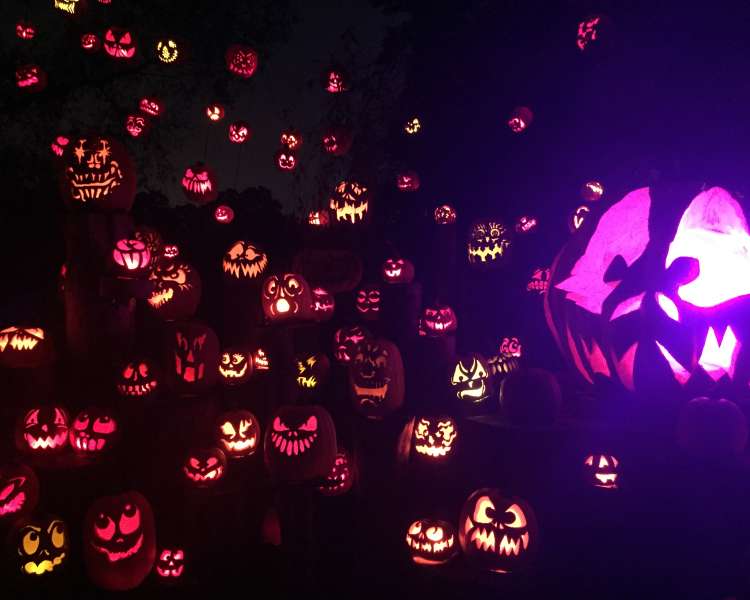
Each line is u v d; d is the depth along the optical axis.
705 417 4.85
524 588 5.16
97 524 5.95
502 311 12.26
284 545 6.24
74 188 7.26
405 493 6.92
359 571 6.07
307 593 5.87
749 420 5.09
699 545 4.92
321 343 10.98
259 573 6.25
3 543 6.02
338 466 7.46
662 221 5.25
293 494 6.27
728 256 5.10
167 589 6.16
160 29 13.92
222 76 14.12
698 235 5.18
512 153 13.48
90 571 5.98
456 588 5.30
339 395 9.19
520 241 12.75
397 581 5.69
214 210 13.57
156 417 7.17
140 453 7.04
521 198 13.27
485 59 13.67
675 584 4.94
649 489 5.12
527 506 5.32
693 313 5.01
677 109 8.66
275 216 13.96
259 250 9.34
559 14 11.51
